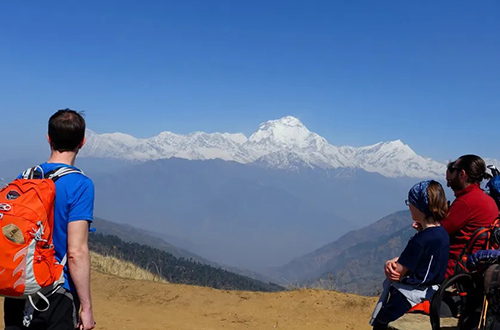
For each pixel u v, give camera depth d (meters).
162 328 6.87
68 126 3.11
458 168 4.10
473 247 3.85
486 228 3.84
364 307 7.81
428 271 3.67
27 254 2.63
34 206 2.71
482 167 4.06
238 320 7.41
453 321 3.99
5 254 2.59
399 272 3.77
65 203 2.91
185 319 7.39
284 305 8.02
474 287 3.42
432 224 3.76
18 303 2.89
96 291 8.94
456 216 3.96
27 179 2.89
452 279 3.38
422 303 3.73
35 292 2.71
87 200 2.99
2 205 2.67
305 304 7.99
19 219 2.64
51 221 2.82
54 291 2.86
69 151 3.17
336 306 7.91
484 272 3.34
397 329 3.77
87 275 2.92
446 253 3.71
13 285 2.62
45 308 2.83
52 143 3.14
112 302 8.29
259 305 8.09
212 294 8.62
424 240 3.69
